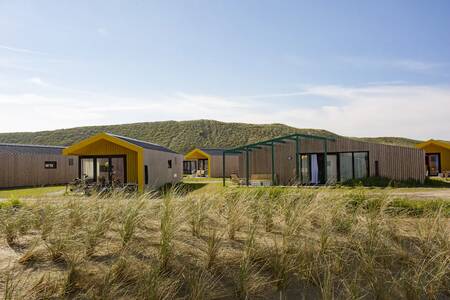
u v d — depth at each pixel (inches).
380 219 280.4
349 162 887.1
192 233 264.7
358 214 296.7
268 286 198.7
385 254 231.6
